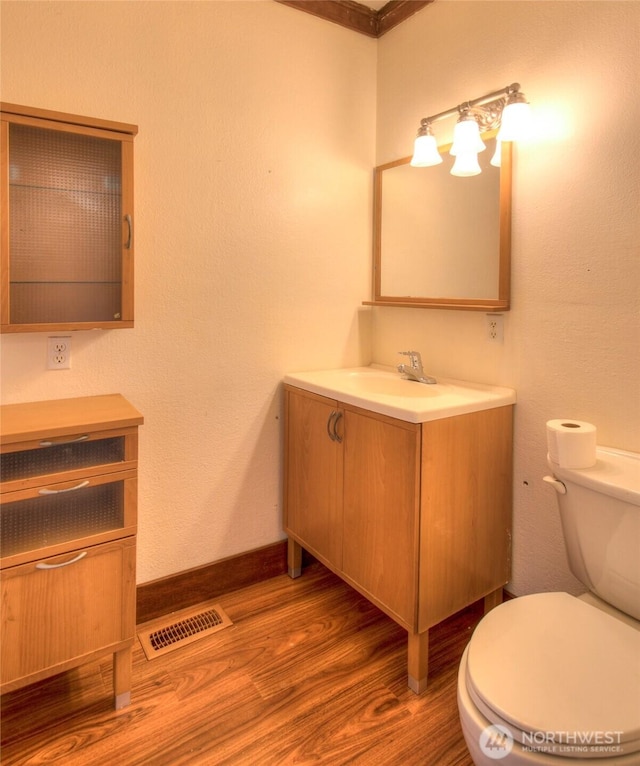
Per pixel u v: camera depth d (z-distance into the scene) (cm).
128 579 152
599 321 160
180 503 204
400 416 161
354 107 232
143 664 174
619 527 133
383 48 233
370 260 244
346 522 189
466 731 111
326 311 233
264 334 216
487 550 182
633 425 154
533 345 179
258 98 204
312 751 141
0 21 156
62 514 147
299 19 212
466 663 119
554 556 178
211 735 146
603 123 156
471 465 172
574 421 156
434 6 207
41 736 145
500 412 180
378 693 162
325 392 195
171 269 191
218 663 175
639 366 152
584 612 132
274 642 186
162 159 186
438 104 208
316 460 204
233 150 200
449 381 208
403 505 163
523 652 118
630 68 149
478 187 192
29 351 168
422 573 161
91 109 171
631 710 102
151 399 193
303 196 220
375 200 240
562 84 165
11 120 143
